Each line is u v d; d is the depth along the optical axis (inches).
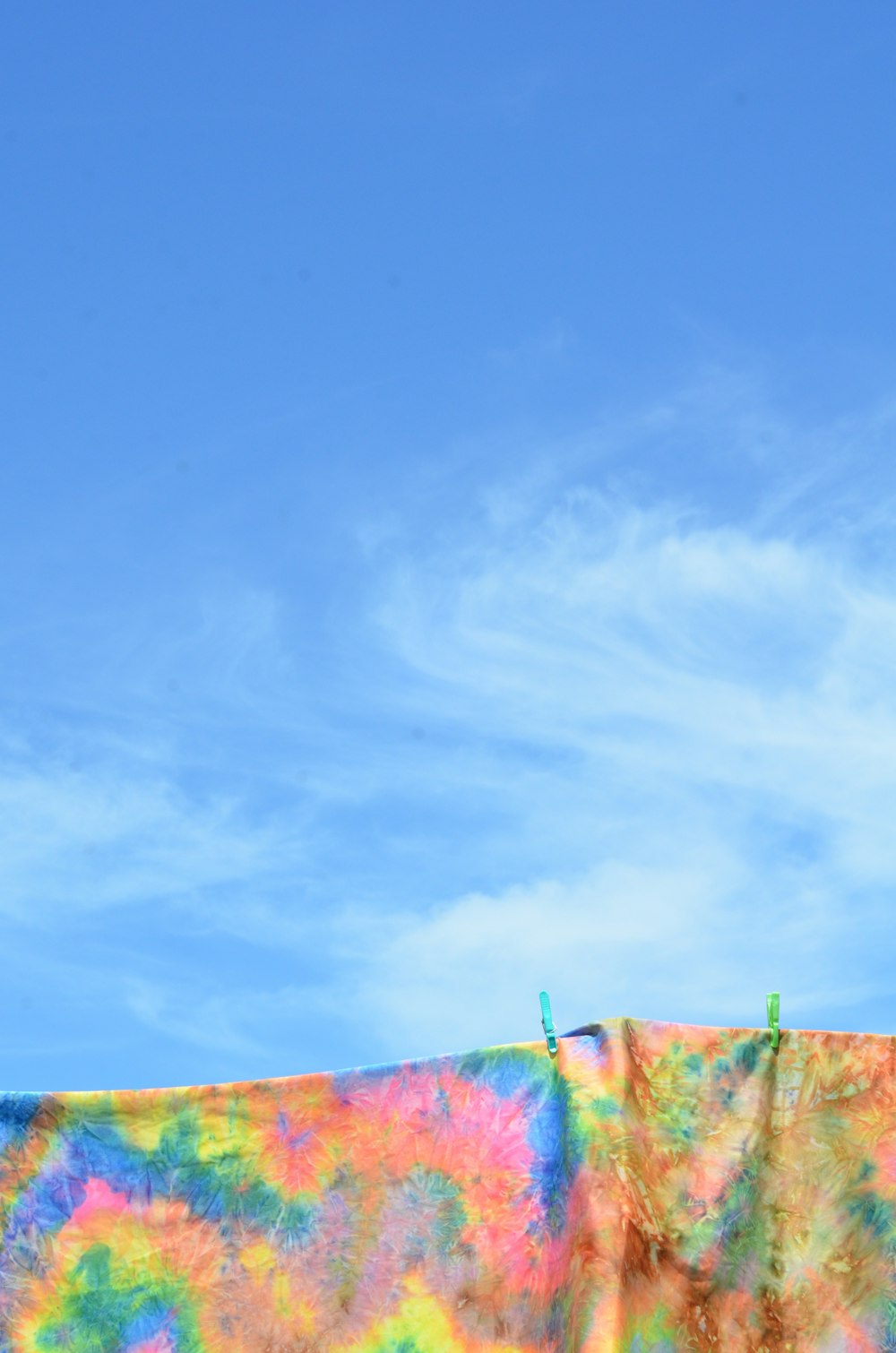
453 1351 133.3
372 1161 142.6
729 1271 133.2
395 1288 136.9
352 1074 146.3
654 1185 134.6
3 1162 142.9
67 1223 141.0
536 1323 132.5
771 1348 131.6
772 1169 139.6
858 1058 144.1
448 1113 143.4
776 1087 142.8
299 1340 136.2
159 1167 143.7
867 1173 139.1
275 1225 141.1
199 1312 137.9
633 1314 125.4
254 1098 146.1
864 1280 134.8
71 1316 137.5
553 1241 134.5
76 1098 145.6
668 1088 141.3
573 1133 134.6
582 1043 143.3
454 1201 139.6
